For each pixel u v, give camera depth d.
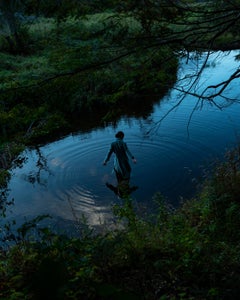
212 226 5.44
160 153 10.69
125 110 15.08
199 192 7.83
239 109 13.53
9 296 3.45
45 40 3.80
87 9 3.20
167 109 14.54
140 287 3.80
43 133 12.93
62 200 8.61
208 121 12.74
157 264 4.07
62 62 3.62
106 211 7.83
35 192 9.23
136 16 3.34
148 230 5.37
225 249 4.63
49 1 3.17
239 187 6.72
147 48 3.67
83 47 3.58
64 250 3.97
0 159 11.48
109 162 10.67
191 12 3.53
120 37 3.54
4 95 3.70
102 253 4.17
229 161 7.59
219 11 3.48
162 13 3.31
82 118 14.52
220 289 3.66
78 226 7.09
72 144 12.38
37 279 0.99
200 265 4.20
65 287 0.99
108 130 13.29
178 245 4.77
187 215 6.70
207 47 3.75
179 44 3.81
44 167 10.80
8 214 8.23
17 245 5.01
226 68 15.62
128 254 4.43
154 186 8.80
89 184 9.30
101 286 1.06
